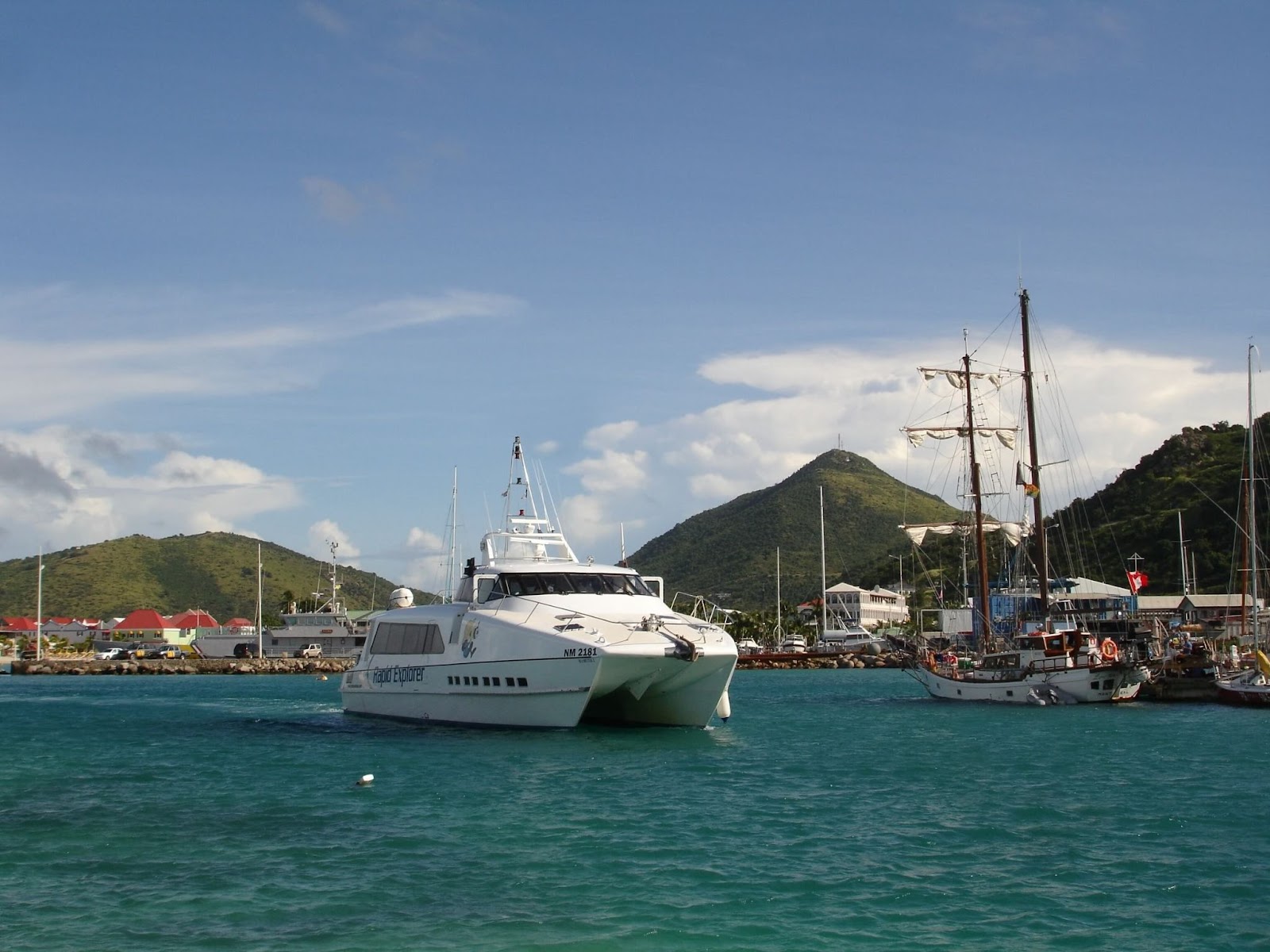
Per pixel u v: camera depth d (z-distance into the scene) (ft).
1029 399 249.96
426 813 89.10
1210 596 373.81
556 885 67.87
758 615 589.73
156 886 67.77
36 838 81.15
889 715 191.42
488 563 152.05
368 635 161.58
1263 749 134.31
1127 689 209.46
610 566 145.28
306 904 63.93
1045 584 243.19
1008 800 96.63
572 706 126.21
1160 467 535.60
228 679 418.92
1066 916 62.44
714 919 61.46
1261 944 57.88
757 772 111.24
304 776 108.99
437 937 58.39
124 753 132.57
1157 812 90.79
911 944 57.62
